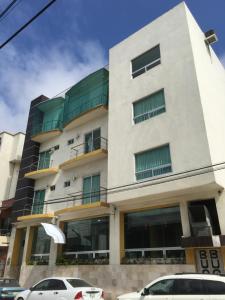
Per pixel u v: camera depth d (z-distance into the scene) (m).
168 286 8.00
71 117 21.34
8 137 29.67
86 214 17.02
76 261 16.14
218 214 11.86
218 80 17.25
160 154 14.04
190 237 11.66
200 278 7.72
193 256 11.89
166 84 15.09
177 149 13.23
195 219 11.89
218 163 12.49
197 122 12.97
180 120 13.66
